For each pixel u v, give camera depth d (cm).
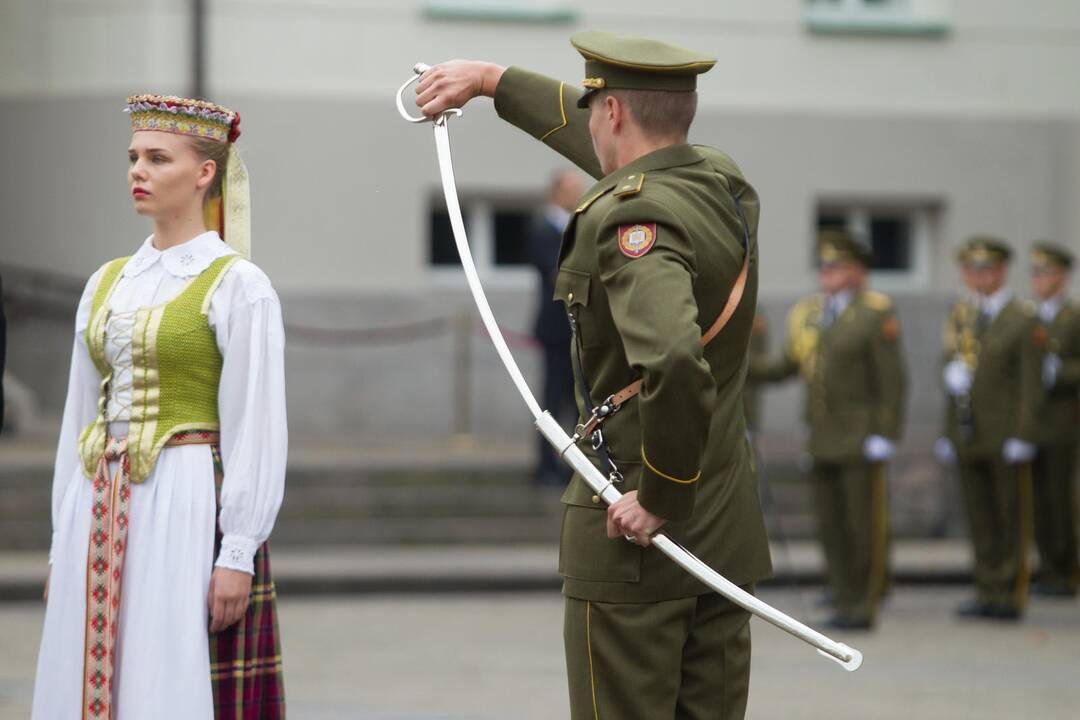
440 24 2494
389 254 2478
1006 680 1293
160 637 635
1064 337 1858
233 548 637
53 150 2433
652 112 618
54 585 660
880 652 1436
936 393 2616
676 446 566
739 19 2591
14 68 2445
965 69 2662
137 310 654
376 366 2464
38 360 2439
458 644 1441
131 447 646
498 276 2556
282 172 2450
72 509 661
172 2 2394
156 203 661
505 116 720
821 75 2619
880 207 2692
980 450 1642
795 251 2611
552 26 2533
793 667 1352
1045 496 1844
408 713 1134
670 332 560
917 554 2017
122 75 2405
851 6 2641
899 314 2609
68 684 647
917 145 2647
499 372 2486
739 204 634
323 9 2453
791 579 1762
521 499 2053
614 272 584
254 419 645
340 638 1469
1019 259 2678
